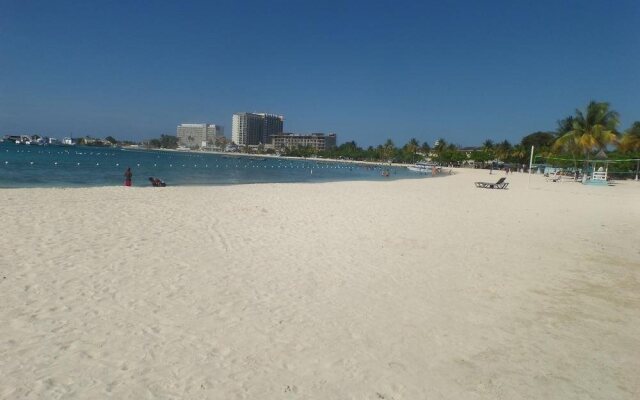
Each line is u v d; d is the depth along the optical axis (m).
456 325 5.91
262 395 4.10
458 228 13.39
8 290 6.31
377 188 30.11
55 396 3.93
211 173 56.34
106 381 4.21
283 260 8.75
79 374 4.30
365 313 6.19
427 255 9.70
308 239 10.84
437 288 7.42
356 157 178.38
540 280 8.09
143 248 9.12
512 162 102.19
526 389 4.42
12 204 13.82
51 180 33.34
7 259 7.74
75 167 50.91
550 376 4.68
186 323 5.57
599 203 23.34
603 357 5.14
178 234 10.70
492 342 5.44
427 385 4.41
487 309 6.53
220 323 5.62
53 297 6.18
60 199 15.81
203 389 4.15
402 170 99.12
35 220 11.34
